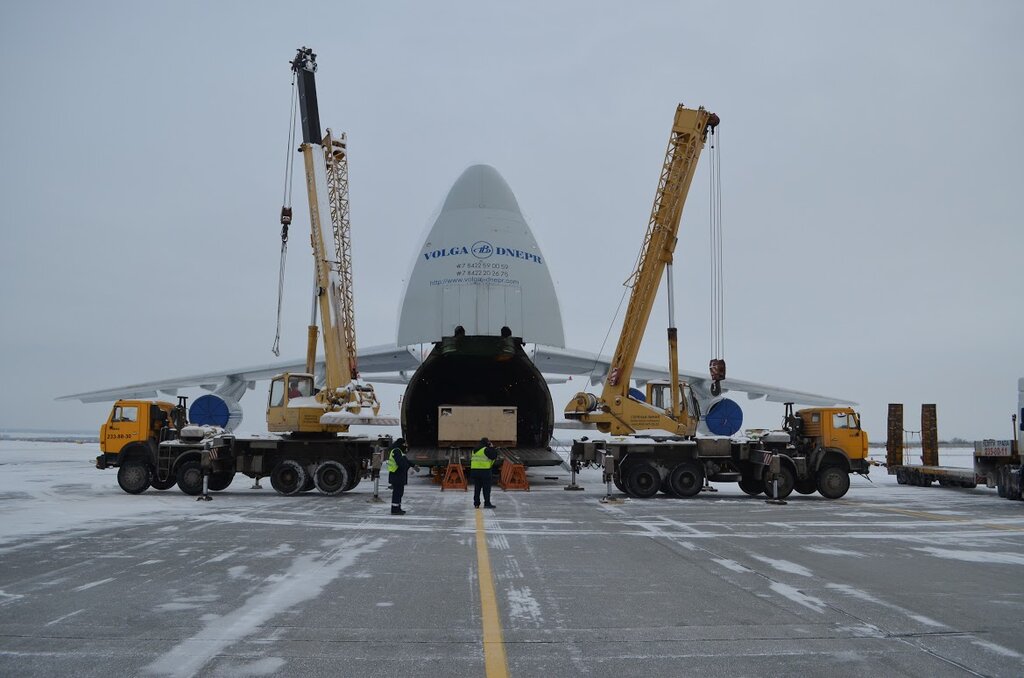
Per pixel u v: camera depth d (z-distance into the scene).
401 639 5.41
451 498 18.11
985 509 16.47
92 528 11.62
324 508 15.12
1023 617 6.22
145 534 10.93
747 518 13.99
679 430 23.11
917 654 5.14
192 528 11.67
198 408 25.20
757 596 6.97
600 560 8.95
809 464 19.64
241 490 20.34
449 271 25.09
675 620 6.04
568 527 12.26
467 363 27.56
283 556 9.02
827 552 9.77
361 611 6.25
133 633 5.51
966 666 4.89
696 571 8.26
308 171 24.17
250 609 6.29
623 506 16.34
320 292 23.20
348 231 26.30
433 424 29.45
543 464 23.25
